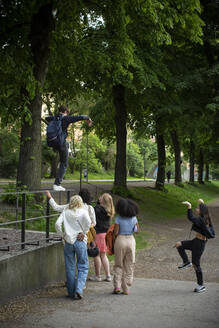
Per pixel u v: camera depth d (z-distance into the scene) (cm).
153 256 1092
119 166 2330
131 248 641
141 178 7919
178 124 2427
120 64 1491
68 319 482
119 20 1210
